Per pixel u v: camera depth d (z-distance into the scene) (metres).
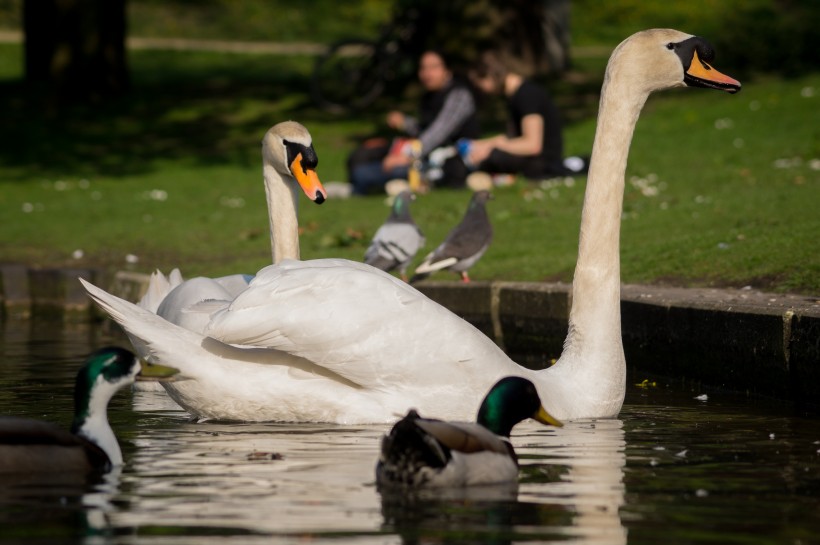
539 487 6.14
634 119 8.42
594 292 8.30
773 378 9.12
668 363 10.55
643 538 5.21
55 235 20.73
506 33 35.56
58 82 37.09
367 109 35.47
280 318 7.64
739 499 5.87
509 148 22.73
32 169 29.19
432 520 5.47
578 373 8.25
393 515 5.56
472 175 22.53
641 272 12.98
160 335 7.87
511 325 12.63
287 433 7.58
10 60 44.38
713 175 21.05
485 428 6.46
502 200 20.25
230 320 7.63
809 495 5.95
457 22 34.28
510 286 12.62
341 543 5.11
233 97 37.97
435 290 13.99
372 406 7.83
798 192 17.22
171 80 40.88
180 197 25.19
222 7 54.28
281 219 9.77
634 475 6.41
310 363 7.95
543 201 19.70
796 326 8.81
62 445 6.45
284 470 6.48
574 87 35.25
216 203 24.05
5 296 17.59
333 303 7.73
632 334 11.03
